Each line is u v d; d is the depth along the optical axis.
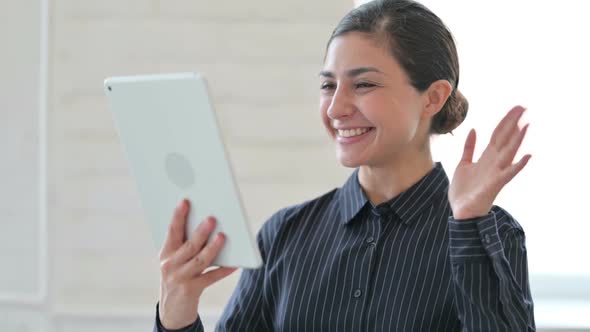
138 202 2.87
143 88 1.46
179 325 1.60
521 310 1.55
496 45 2.97
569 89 2.96
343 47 1.64
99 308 2.88
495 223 1.56
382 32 1.63
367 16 1.65
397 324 1.60
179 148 1.46
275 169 2.82
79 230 2.88
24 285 2.91
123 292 2.88
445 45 1.70
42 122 2.87
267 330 1.79
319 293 1.68
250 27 2.81
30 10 2.87
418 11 1.69
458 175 1.59
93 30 2.84
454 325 1.60
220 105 2.82
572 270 2.99
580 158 2.97
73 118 2.86
